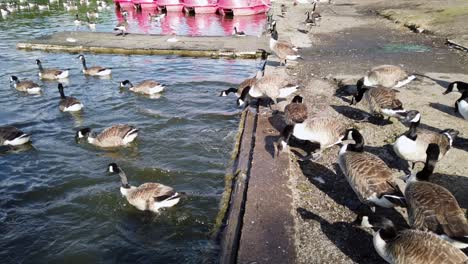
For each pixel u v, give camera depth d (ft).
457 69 51.34
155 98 49.60
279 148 30.63
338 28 84.53
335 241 21.76
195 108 45.98
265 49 69.56
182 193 27.86
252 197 25.16
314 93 43.98
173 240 24.72
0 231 25.79
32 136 40.16
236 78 57.47
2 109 47.39
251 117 40.24
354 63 55.36
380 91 35.60
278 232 21.93
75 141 38.93
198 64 65.21
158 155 35.32
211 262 22.43
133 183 31.07
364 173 23.00
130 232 25.68
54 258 23.48
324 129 30.07
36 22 110.73
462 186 25.80
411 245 17.53
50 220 26.94
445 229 18.34
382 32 78.13
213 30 97.55
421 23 79.71
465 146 31.22
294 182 27.50
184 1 124.36
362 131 34.65
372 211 23.36
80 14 127.44
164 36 83.25
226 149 35.96
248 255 20.22
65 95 51.85
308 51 63.46
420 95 42.14
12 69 64.34
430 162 22.80
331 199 25.70
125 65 65.41
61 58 70.79
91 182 31.53
